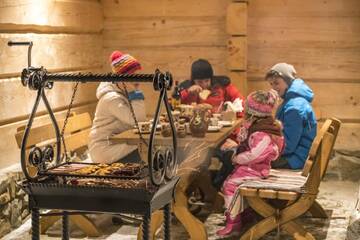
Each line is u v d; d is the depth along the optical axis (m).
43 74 3.64
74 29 6.99
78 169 3.75
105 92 5.47
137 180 3.46
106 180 3.48
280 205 5.30
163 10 7.68
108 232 5.23
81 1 7.13
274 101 4.92
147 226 3.37
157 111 3.41
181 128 4.88
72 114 5.92
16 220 5.27
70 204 3.47
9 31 5.52
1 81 5.35
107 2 7.80
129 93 5.52
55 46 6.45
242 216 5.39
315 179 4.64
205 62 6.44
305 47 7.37
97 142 5.45
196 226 4.80
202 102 6.38
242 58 7.25
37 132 5.14
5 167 5.41
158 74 3.40
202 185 5.96
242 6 7.21
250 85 7.54
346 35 7.27
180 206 4.79
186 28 7.65
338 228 5.34
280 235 5.13
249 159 4.88
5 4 5.38
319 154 4.61
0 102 5.34
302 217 5.64
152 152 3.32
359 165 7.12
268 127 4.89
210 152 5.84
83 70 7.26
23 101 5.72
